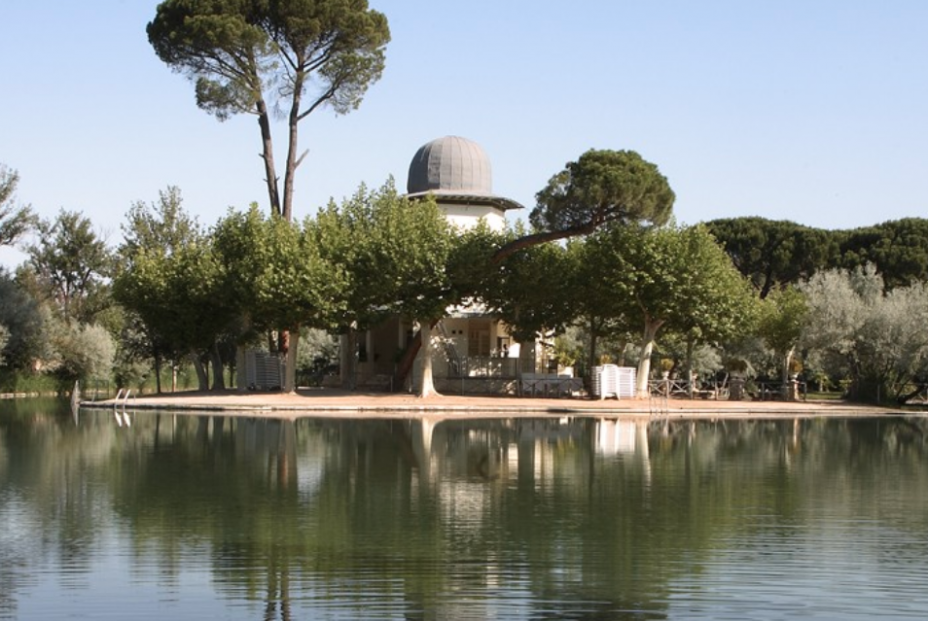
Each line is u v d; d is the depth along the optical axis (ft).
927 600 44.60
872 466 89.61
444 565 49.83
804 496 71.05
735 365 219.00
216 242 183.42
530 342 196.13
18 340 205.05
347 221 183.32
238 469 82.58
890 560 51.37
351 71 195.52
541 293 179.01
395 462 87.97
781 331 201.46
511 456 93.45
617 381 181.06
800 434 126.00
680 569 49.37
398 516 61.87
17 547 53.52
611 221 170.19
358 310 170.60
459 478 78.13
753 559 51.47
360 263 170.09
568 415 154.51
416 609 43.14
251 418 140.56
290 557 51.31
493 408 158.10
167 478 77.25
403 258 166.20
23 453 93.61
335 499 67.72
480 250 170.30
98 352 220.02
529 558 51.34
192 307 182.50
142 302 184.03
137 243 233.76
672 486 75.15
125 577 47.80
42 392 219.41
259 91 192.44
